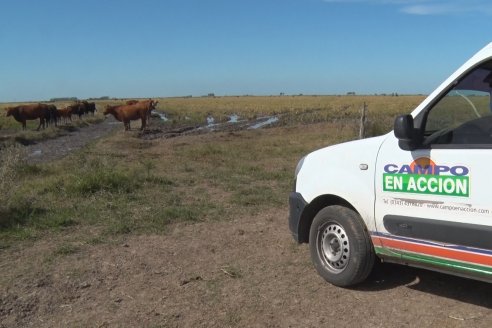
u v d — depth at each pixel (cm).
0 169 963
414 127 419
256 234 685
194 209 826
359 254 459
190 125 3744
